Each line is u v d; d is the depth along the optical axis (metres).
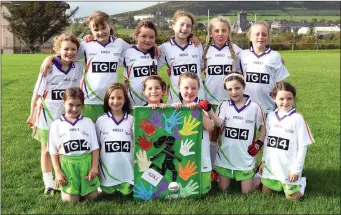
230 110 6.37
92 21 6.54
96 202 5.86
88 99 6.64
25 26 58.91
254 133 6.45
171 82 7.04
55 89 6.43
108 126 6.03
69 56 6.26
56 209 5.62
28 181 6.68
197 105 5.95
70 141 5.80
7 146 8.55
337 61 35.03
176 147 5.99
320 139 9.45
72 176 5.82
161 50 7.05
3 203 5.78
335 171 7.33
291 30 81.31
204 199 6.04
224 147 6.40
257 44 6.78
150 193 5.99
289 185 6.09
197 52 7.06
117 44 6.78
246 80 6.91
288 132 6.11
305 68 28.33
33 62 32.81
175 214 5.46
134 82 6.81
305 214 5.55
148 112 5.91
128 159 6.06
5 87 17.47
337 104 14.18
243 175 6.32
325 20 109.69
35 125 6.56
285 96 6.12
